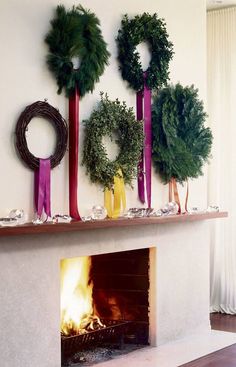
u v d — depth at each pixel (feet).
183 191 16.67
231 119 19.81
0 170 11.66
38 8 12.47
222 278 19.92
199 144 16.28
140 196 15.11
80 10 13.38
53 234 12.45
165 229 15.66
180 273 16.20
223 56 20.01
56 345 12.52
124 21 14.52
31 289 12.00
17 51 12.02
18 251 11.72
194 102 16.12
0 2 11.70
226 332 16.96
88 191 13.65
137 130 14.40
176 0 16.44
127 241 14.39
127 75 14.56
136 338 15.42
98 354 14.35
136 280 15.38
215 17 20.10
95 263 15.24
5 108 11.76
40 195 12.27
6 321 11.50
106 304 15.39
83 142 13.51
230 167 19.83
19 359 11.75
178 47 16.48
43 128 12.60
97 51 13.41
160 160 15.43
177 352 14.80
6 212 11.76
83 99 13.51
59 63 12.65
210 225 20.11
